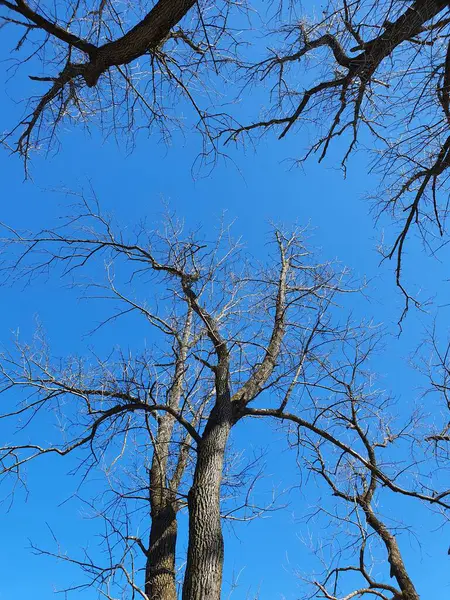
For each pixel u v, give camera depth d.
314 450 8.14
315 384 7.89
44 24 4.89
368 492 8.20
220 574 5.99
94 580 6.17
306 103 6.20
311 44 5.86
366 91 5.76
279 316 8.70
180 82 6.06
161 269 8.44
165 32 4.97
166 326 8.98
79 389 7.43
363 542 7.49
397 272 6.57
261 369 8.03
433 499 7.27
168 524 7.55
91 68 5.20
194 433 7.14
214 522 6.27
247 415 7.64
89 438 7.23
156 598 6.84
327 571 7.49
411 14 4.43
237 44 5.77
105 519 6.75
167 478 8.21
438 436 8.17
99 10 4.83
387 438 8.64
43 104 5.61
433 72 4.48
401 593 7.34
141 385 7.36
